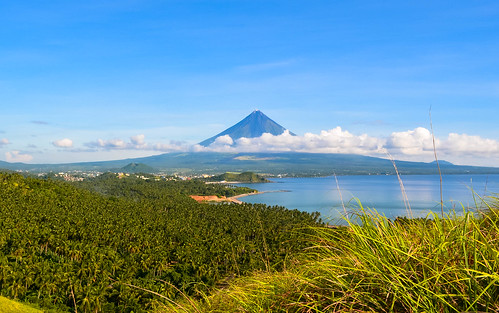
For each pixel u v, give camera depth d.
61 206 159.88
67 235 108.94
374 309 3.12
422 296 2.95
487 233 3.38
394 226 3.65
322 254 3.92
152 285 66.62
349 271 3.42
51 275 71.50
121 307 63.09
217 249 97.50
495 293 2.85
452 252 3.27
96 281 74.56
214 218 163.00
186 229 128.38
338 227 3.89
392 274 3.13
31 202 154.12
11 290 67.12
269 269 4.12
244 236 119.00
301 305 3.34
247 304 3.71
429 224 3.69
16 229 103.50
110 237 112.06
